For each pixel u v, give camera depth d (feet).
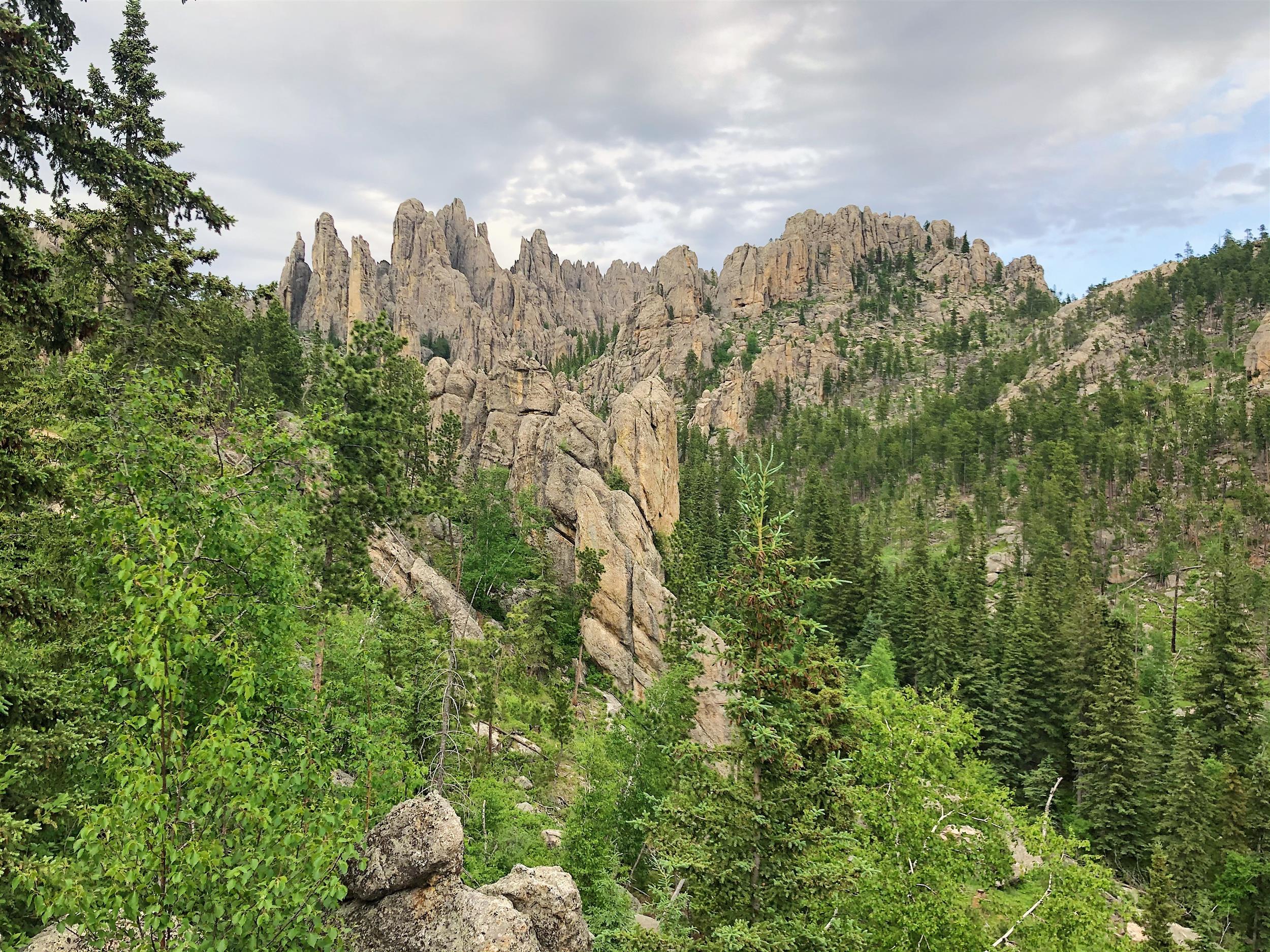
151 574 30.30
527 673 195.52
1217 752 193.36
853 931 51.80
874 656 237.45
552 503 281.95
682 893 63.41
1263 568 403.34
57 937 37.91
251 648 42.37
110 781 44.19
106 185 81.82
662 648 189.37
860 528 445.37
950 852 70.44
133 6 98.27
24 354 55.21
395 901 44.01
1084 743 190.70
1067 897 69.41
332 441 94.58
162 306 94.17
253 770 31.81
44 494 41.75
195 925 31.83
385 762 51.24
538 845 90.43
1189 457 501.15
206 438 48.03
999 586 354.54
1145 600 387.34
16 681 45.21
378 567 188.55
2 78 46.96
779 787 53.21
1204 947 128.57
